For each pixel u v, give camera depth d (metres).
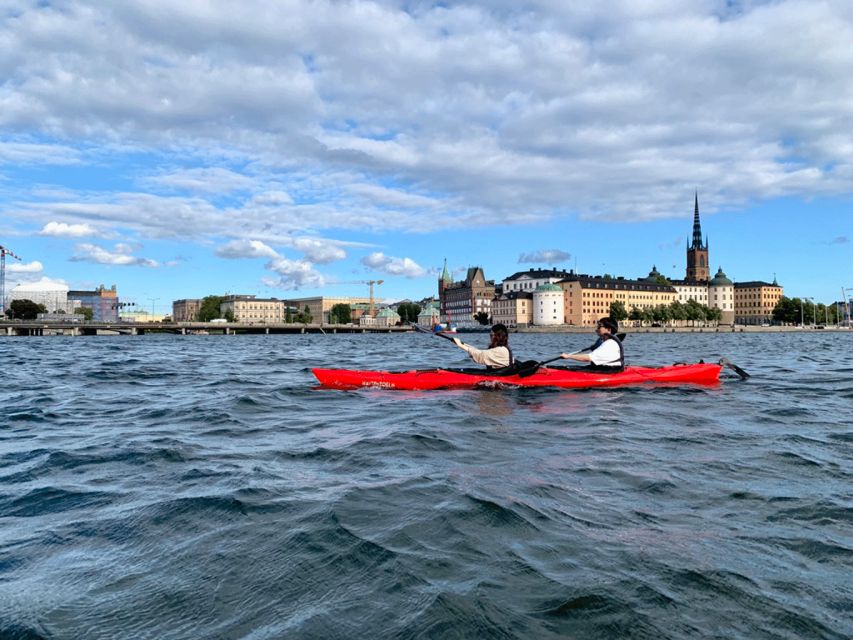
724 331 166.62
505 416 11.12
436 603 3.88
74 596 4.04
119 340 95.19
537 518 5.40
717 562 4.49
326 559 4.57
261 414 11.87
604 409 11.99
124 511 5.77
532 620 3.70
